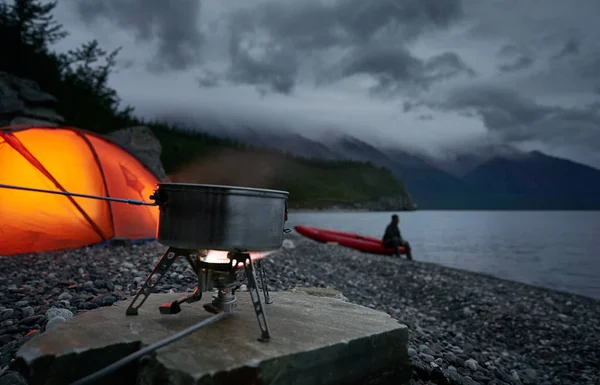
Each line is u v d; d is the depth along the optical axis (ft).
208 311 10.52
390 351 10.14
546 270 70.49
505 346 24.49
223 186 8.57
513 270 69.87
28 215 26.05
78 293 16.43
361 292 29.35
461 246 116.26
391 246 60.13
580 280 60.70
